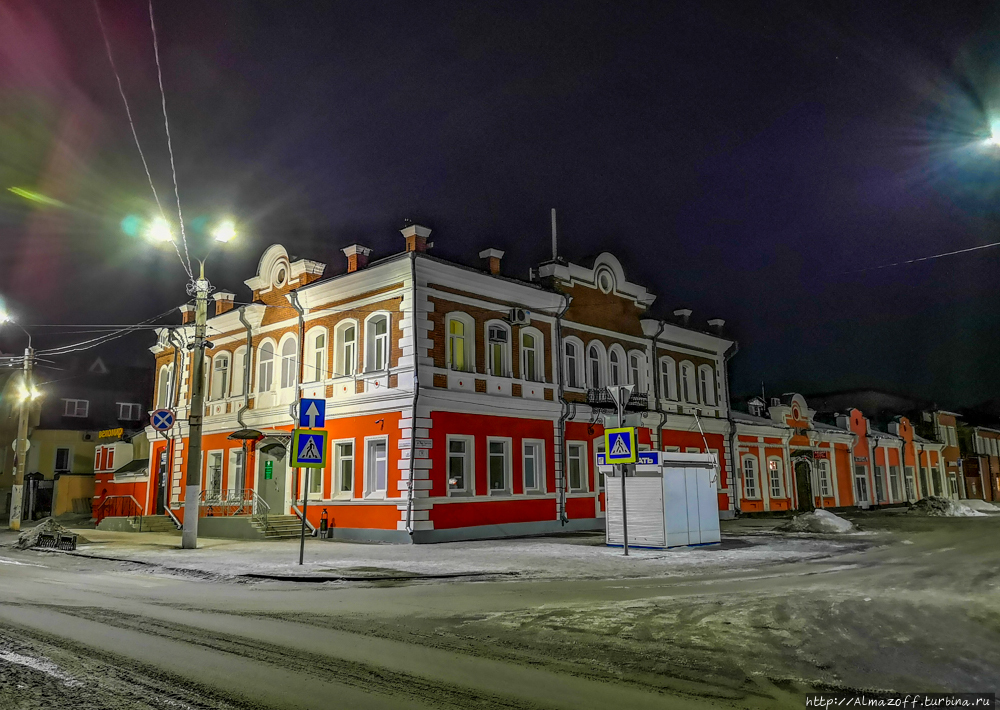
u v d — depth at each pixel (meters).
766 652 7.84
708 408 36.25
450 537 22.80
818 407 67.88
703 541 21.03
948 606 10.46
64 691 6.20
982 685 6.66
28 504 41.91
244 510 27.84
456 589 12.77
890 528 28.89
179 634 8.59
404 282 23.52
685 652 7.85
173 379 34.47
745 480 38.72
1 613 10.02
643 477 20.14
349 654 7.66
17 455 30.48
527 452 26.50
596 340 30.39
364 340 24.64
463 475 23.97
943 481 60.62
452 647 8.06
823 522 26.38
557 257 29.14
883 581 13.45
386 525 22.59
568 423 28.25
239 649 7.82
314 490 25.59
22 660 7.24
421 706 5.90
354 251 25.64
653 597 11.55
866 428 51.09
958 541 22.69
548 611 10.24
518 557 17.56
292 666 7.11
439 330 23.80
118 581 13.95
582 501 28.22
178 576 14.98
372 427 23.78
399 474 22.58
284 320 28.30
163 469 34.53
